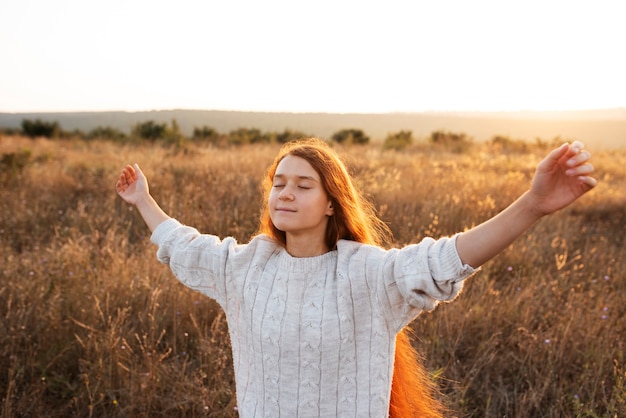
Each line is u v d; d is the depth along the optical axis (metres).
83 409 3.17
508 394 3.35
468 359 3.62
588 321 3.84
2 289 4.00
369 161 13.31
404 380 2.09
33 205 7.28
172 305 4.03
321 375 1.75
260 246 1.88
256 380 1.84
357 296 1.73
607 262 5.65
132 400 3.08
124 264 4.55
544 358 3.60
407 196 7.62
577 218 7.71
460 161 14.84
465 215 6.92
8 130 31.20
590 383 3.33
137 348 3.64
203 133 26.33
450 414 3.11
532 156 16.89
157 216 2.12
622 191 9.67
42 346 3.59
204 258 1.95
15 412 3.08
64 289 4.22
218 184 8.33
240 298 1.87
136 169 2.18
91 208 7.12
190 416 3.15
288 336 1.75
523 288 4.70
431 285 1.58
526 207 1.47
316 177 1.79
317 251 1.86
